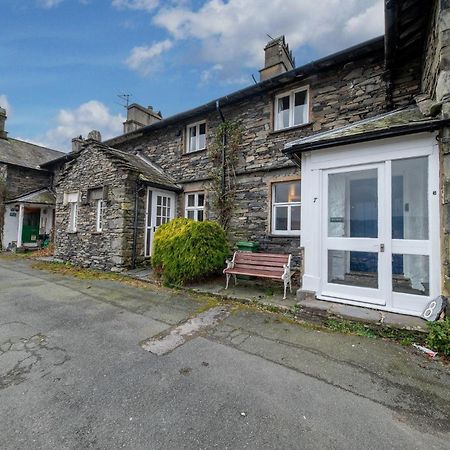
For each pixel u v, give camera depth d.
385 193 4.01
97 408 2.13
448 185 3.37
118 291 5.85
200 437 1.84
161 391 2.37
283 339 3.46
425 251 3.68
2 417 2.01
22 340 3.35
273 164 7.34
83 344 3.28
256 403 2.21
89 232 8.81
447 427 1.96
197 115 9.07
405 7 4.19
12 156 14.41
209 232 6.50
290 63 9.07
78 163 9.47
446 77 3.44
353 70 6.30
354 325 3.69
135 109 12.54
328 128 6.54
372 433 1.89
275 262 5.80
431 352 3.02
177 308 4.74
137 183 8.16
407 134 3.77
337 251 4.43
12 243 13.22
